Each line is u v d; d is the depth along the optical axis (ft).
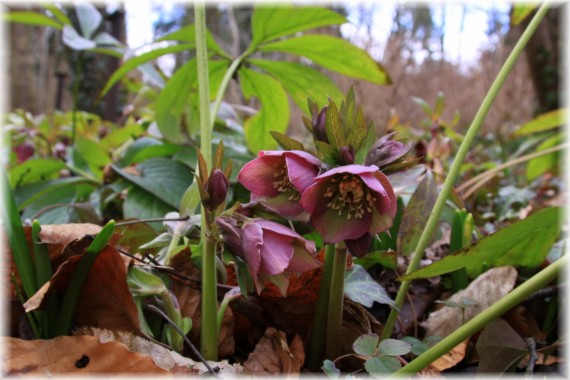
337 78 11.01
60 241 1.21
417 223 1.69
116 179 2.53
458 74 14.56
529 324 1.62
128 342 1.15
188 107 2.50
